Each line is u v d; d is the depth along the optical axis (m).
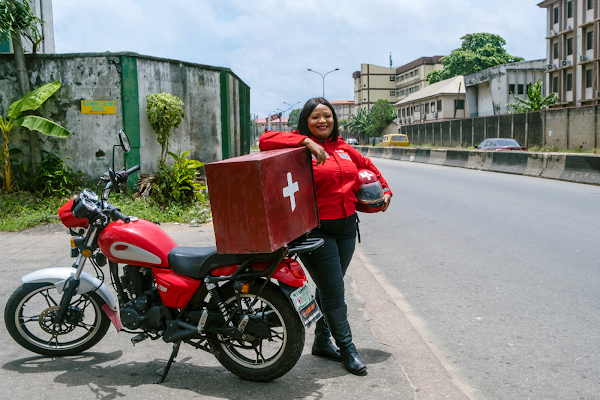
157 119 11.19
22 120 10.15
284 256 2.93
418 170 22.14
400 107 70.25
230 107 13.83
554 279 5.53
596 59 36.38
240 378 3.25
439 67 85.62
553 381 3.29
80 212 3.37
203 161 12.87
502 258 6.49
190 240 7.78
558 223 8.65
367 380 3.19
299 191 3.02
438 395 2.98
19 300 3.53
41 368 3.42
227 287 3.20
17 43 10.54
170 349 3.77
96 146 11.12
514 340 3.97
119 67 11.04
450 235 8.02
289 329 3.03
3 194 10.33
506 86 47.06
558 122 27.88
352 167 3.37
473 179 17.03
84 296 3.59
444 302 4.91
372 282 5.37
